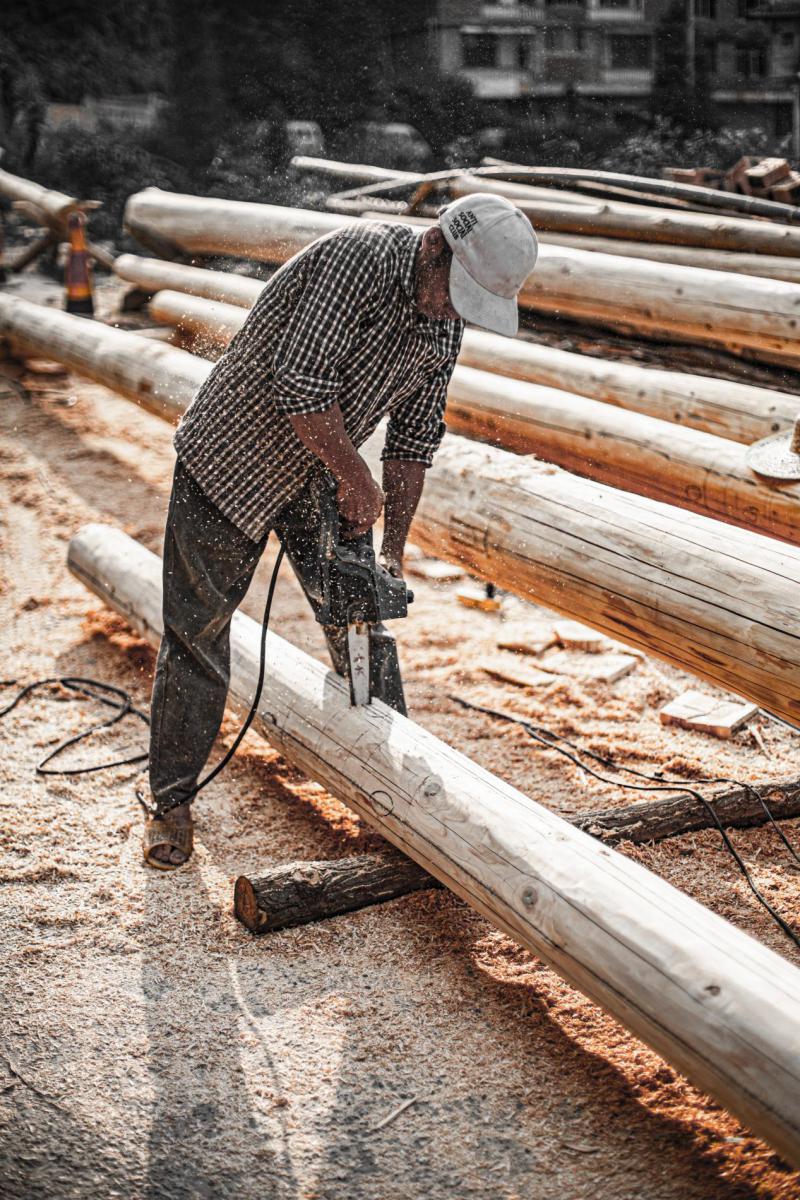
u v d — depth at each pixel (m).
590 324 7.44
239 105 24.39
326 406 2.57
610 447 5.17
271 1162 2.26
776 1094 1.95
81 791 3.62
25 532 6.04
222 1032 2.60
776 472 4.31
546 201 8.18
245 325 2.74
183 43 24.47
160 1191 2.19
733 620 3.14
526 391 5.73
